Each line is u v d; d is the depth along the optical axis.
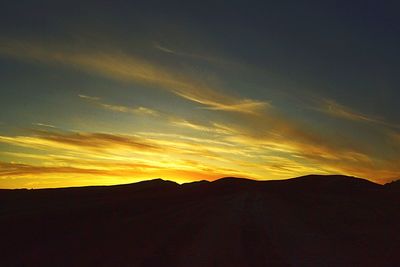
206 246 17.88
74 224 22.52
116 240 18.50
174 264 14.48
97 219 24.91
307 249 17.80
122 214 28.47
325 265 14.89
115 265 14.02
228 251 16.95
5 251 15.35
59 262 14.11
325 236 21.27
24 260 14.17
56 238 18.16
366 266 14.83
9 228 19.92
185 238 19.81
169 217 27.94
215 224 25.03
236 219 27.81
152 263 14.48
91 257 15.01
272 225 25.19
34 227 20.61
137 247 17.14
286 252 17.09
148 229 22.20
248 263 14.98
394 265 15.04
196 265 14.45
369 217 29.09
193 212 31.50
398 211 31.05
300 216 30.52
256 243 18.95
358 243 19.34
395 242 19.50
